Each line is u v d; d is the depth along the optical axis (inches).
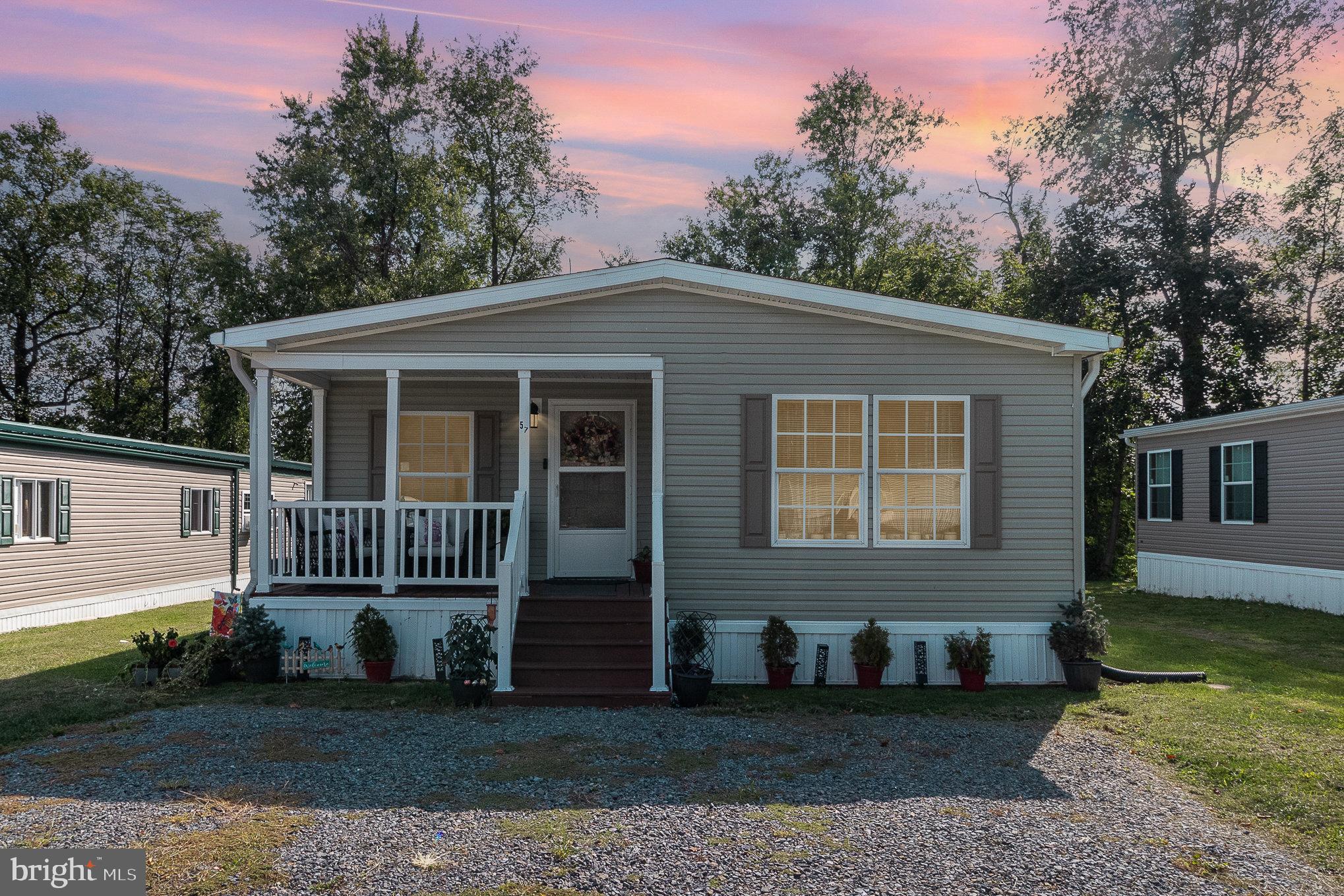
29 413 1201.4
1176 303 982.4
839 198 1184.2
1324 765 257.3
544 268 1192.2
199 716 301.1
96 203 1221.1
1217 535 698.2
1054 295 1037.8
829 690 358.6
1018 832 204.4
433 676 365.4
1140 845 198.4
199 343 1264.8
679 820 207.5
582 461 442.3
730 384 375.9
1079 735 292.8
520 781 234.4
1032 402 378.6
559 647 347.6
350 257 1049.5
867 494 376.2
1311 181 1053.2
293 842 190.4
